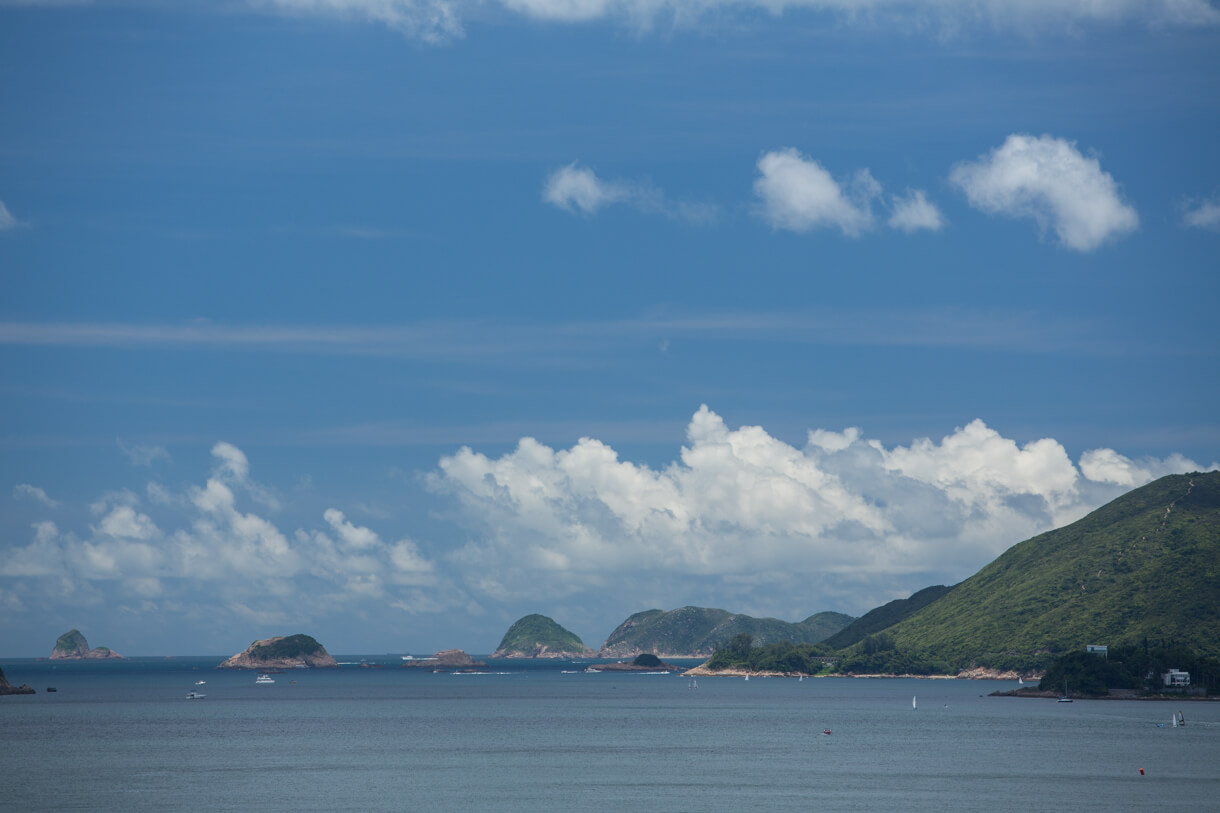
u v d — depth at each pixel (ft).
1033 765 517.55
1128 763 525.34
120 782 458.09
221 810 389.39
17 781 462.60
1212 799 412.36
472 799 411.95
